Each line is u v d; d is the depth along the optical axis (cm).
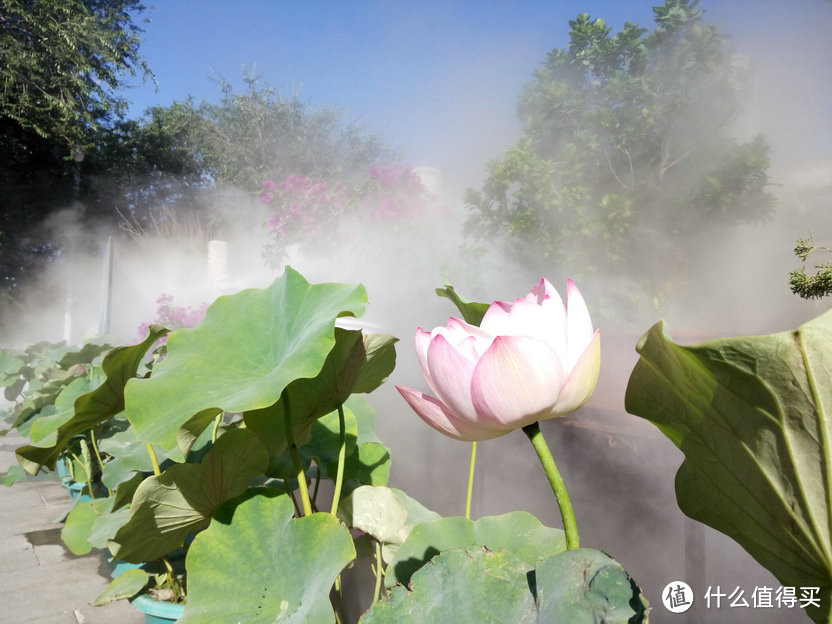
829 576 51
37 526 362
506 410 54
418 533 100
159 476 108
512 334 59
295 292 110
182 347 109
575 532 56
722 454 56
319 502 217
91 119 1538
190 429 97
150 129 1967
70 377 355
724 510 59
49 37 1418
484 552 63
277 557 98
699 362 50
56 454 148
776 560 56
